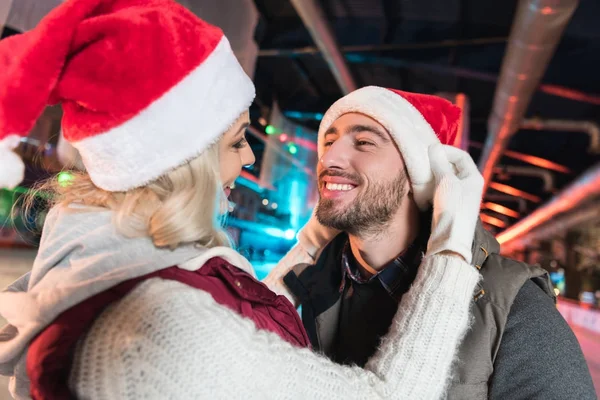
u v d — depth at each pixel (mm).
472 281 981
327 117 1439
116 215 738
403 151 1247
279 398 699
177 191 781
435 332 897
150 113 730
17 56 702
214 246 868
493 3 7500
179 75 750
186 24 787
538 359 922
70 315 633
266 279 1565
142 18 729
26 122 674
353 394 787
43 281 696
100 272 669
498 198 20750
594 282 13453
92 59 713
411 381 845
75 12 697
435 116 1386
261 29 9281
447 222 1058
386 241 1304
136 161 742
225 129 837
